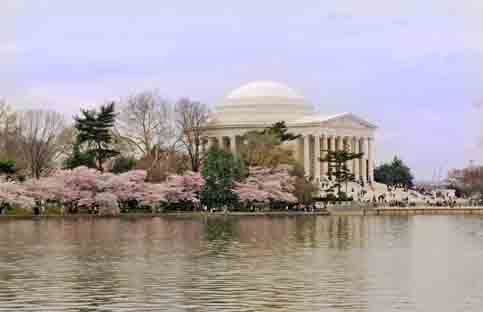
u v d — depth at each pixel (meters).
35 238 141.50
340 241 137.25
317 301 76.56
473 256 113.62
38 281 88.62
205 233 154.00
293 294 80.12
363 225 184.00
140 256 112.75
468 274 93.88
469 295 79.50
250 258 110.44
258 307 73.81
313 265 102.50
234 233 154.38
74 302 76.38
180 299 77.62
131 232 155.75
